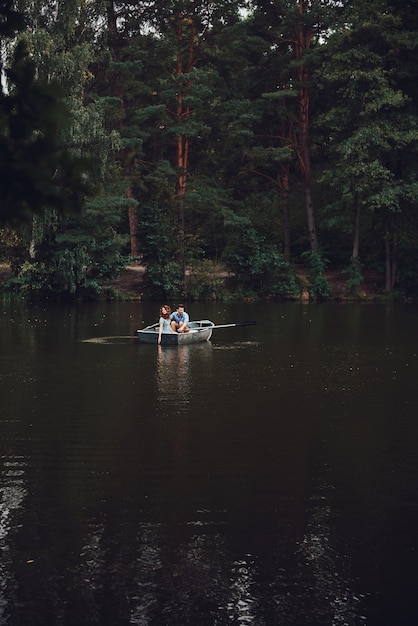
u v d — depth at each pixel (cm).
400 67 4197
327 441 1088
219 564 659
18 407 1310
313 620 564
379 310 3653
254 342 2305
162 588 613
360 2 4103
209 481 896
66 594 601
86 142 3659
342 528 747
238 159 4756
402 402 1373
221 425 1184
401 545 706
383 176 4075
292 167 5075
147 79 4694
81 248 3934
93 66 4572
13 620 560
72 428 1157
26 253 4150
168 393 1448
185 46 4556
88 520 762
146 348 2138
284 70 4425
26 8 3650
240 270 4425
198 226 4916
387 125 4072
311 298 4406
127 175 4450
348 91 4197
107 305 3866
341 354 2027
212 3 4469
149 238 4306
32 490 856
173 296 4391
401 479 910
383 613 577
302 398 1405
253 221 4872
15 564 655
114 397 1405
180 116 4531
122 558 670
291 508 804
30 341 2273
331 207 4462
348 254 4809
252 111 4512
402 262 4575
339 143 4356
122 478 905
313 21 4350
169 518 771
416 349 2131
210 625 557
